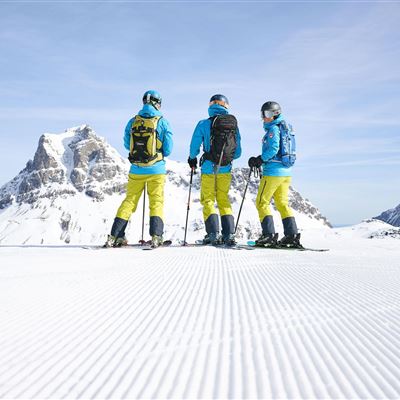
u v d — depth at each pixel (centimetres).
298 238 866
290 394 188
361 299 378
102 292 397
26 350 243
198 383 199
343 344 257
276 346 251
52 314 318
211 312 329
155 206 868
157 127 868
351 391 192
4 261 607
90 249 818
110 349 244
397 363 227
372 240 1167
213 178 905
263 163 889
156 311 332
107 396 186
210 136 883
